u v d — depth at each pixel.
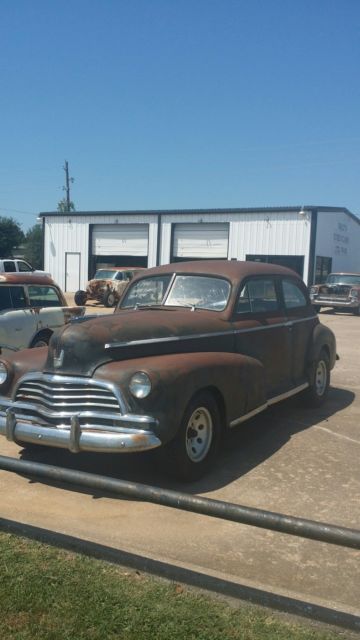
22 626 2.81
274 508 4.46
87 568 3.33
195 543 3.92
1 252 62.47
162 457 4.80
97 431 4.54
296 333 7.07
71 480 3.06
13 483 4.98
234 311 6.03
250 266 6.66
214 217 34.69
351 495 4.74
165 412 4.53
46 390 4.81
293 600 2.90
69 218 39.66
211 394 5.14
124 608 2.95
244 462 5.51
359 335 16.48
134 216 37.31
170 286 6.44
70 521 4.24
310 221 31.95
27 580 3.21
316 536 2.59
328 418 7.18
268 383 6.47
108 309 25.88
